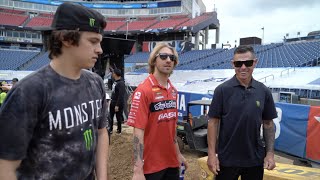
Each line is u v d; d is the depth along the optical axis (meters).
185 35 46.47
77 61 1.51
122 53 7.24
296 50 27.45
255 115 2.88
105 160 1.87
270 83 17.56
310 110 6.13
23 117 1.33
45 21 49.22
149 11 51.78
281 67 21.92
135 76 31.55
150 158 2.80
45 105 1.41
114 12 52.75
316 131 5.97
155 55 2.86
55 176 1.46
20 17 48.22
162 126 2.82
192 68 31.41
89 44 1.52
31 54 42.22
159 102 2.78
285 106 6.72
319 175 3.91
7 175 1.31
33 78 1.40
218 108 3.00
